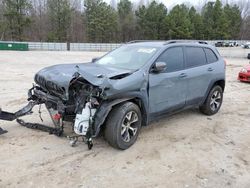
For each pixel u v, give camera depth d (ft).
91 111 14.47
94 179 12.93
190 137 18.24
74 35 235.81
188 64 19.89
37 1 238.07
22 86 32.86
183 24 247.09
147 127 19.56
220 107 25.25
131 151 15.75
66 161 14.32
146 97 16.48
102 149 15.78
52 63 65.46
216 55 23.07
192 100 20.35
